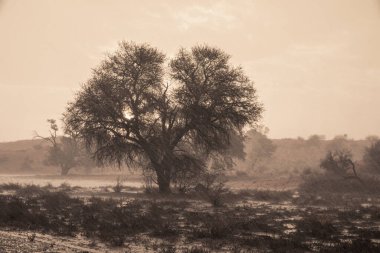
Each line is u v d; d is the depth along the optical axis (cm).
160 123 3541
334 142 10869
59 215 2058
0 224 1638
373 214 2123
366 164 5356
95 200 2789
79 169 9119
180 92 3459
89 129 3459
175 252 1211
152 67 3541
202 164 3544
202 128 3466
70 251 1148
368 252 1216
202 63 3562
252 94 3581
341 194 3728
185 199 3166
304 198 3167
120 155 3553
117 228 1630
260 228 1695
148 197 3231
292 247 1304
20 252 1066
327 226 1673
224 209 2498
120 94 3416
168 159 3441
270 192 3731
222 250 1278
